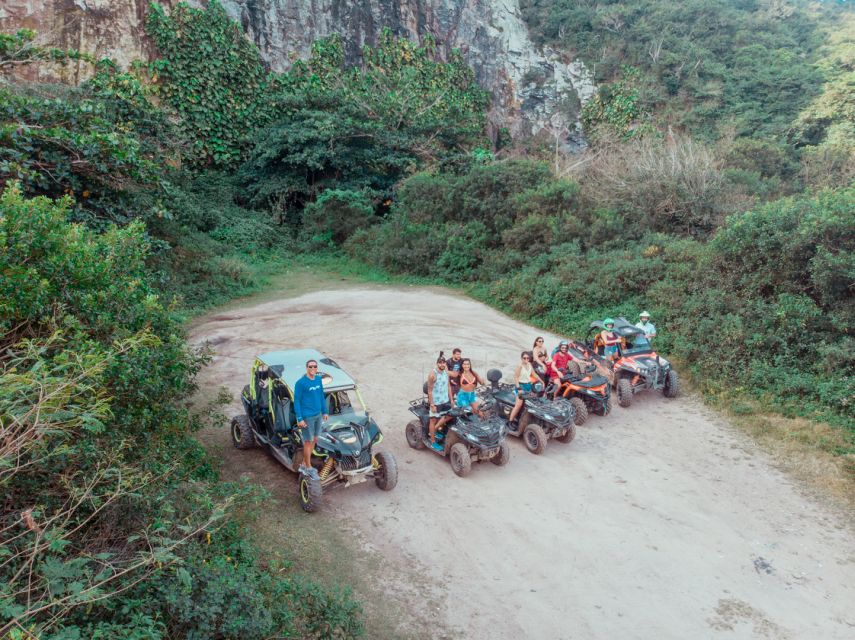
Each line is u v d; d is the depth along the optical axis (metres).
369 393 12.21
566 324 17.44
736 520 8.02
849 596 6.52
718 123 47.41
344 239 30.81
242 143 32.50
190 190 28.14
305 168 32.06
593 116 47.00
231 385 12.41
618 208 22.55
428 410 9.59
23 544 3.69
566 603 6.25
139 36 28.86
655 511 8.16
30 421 3.53
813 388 11.45
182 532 4.77
